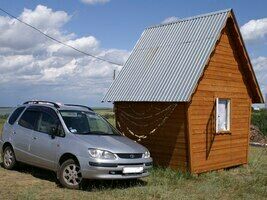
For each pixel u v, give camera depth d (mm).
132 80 14453
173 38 14836
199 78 12680
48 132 11242
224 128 14695
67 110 11570
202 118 13438
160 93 13094
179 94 12570
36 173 12242
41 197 9289
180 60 13688
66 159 10555
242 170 14680
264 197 10227
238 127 15336
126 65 15281
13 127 12633
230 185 11500
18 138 12227
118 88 14578
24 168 12930
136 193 9812
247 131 15883
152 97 13164
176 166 13164
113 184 10906
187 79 12820
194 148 13023
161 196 9672
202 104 13438
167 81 13320
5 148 12844
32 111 12266
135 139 14438
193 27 14570
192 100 12953
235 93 15125
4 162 12875
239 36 14695
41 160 11234
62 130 10875
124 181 11344
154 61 14516
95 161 9805
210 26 14016
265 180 12094
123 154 10164
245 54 15055
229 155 14789
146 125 14109
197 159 13148
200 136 13328
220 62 14336
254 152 20219
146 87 13727
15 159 12414
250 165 15922
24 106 12773
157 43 15211
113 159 9953
